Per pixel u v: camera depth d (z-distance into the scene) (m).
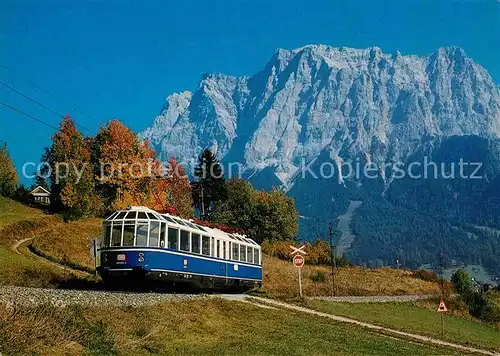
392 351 30.22
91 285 36.66
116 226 32.94
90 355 17.52
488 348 46.19
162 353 20.33
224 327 27.34
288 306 41.72
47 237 68.50
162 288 34.56
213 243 40.00
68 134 96.69
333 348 27.38
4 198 98.00
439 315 67.75
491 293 109.62
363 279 98.56
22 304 19.22
